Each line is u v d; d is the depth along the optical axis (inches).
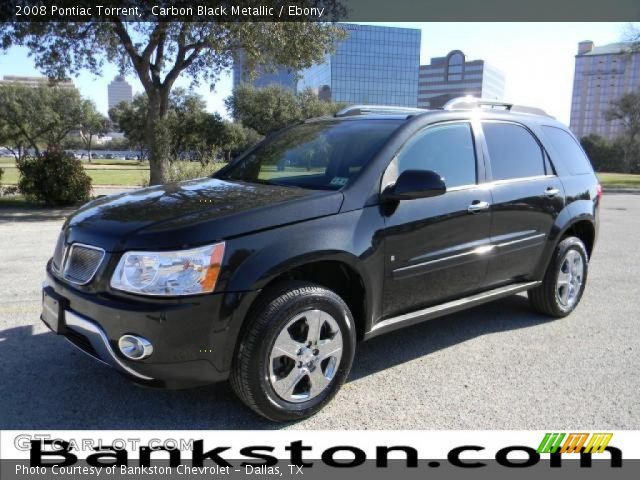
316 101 2479.1
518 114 193.8
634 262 317.4
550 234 190.4
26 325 183.8
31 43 634.2
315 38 684.7
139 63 636.1
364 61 3944.4
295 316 121.4
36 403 132.7
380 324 143.8
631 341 182.4
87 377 146.5
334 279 141.2
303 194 134.3
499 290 178.4
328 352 128.8
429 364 160.7
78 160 599.5
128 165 2704.2
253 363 116.9
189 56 676.7
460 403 137.4
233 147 1846.7
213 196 137.8
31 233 382.6
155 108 674.2
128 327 110.8
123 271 113.8
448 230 154.3
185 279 111.6
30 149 2679.6
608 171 2952.8
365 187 138.4
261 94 2405.3
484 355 168.1
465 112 171.8
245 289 114.8
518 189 177.2
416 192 134.3
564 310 204.1
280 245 120.3
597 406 136.6
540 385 147.7
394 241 141.2
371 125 161.3
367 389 144.3
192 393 140.1
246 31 576.4
